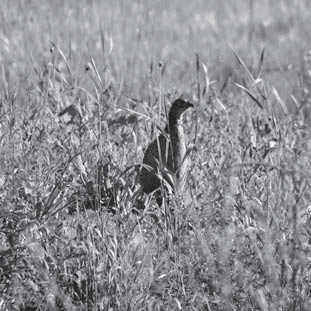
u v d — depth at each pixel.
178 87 24.03
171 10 36.56
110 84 20.86
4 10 26.62
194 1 39.03
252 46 30.33
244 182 15.15
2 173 14.12
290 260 12.20
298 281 12.10
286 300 11.84
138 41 26.17
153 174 16.16
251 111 20.64
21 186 13.41
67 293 12.24
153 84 22.34
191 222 13.74
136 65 25.75
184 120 19.33
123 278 12.01
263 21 34.22
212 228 13.53
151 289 12.25
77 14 28.72
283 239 12.24
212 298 12.42
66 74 22.94
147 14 27.61
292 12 36.84
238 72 25.94
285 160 13.72
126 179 15.66
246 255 12.67
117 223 13.34
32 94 20.19
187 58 28.50
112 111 18.64
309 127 18.02
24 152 15.32
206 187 15.39
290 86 24.08
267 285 12.12
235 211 13.79
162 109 19.50
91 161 15.92
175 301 12.09
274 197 13.90
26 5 28.75
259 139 18.25
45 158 15.61
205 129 18.58
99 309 11.83
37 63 23.61
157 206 14.78
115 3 31.22
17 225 12.66
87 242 12.30
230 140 17.11
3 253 12.02
